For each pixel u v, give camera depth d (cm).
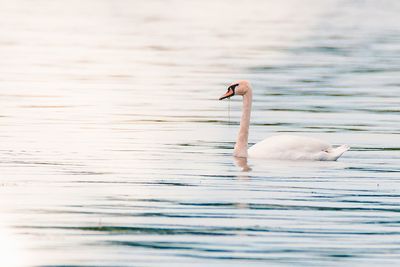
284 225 1953
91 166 2464
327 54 5444
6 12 8106
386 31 6950
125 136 2905
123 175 2367
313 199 2158
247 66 4859
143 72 4619
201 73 4575
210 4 9681
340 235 1891
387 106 3566
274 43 6053
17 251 1772
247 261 1731
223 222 1966
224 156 2611
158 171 2417
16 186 2231
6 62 4931
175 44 5934
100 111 3397
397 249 1811
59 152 2636
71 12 8325
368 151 2716
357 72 4631
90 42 6003
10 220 1955
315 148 2562
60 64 4909
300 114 3369
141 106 3531
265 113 3388
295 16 8412
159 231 1898
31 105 3519
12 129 2995
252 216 2014
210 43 6025
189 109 3469
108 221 1959
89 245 1809
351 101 3681
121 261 1725
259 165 2497
